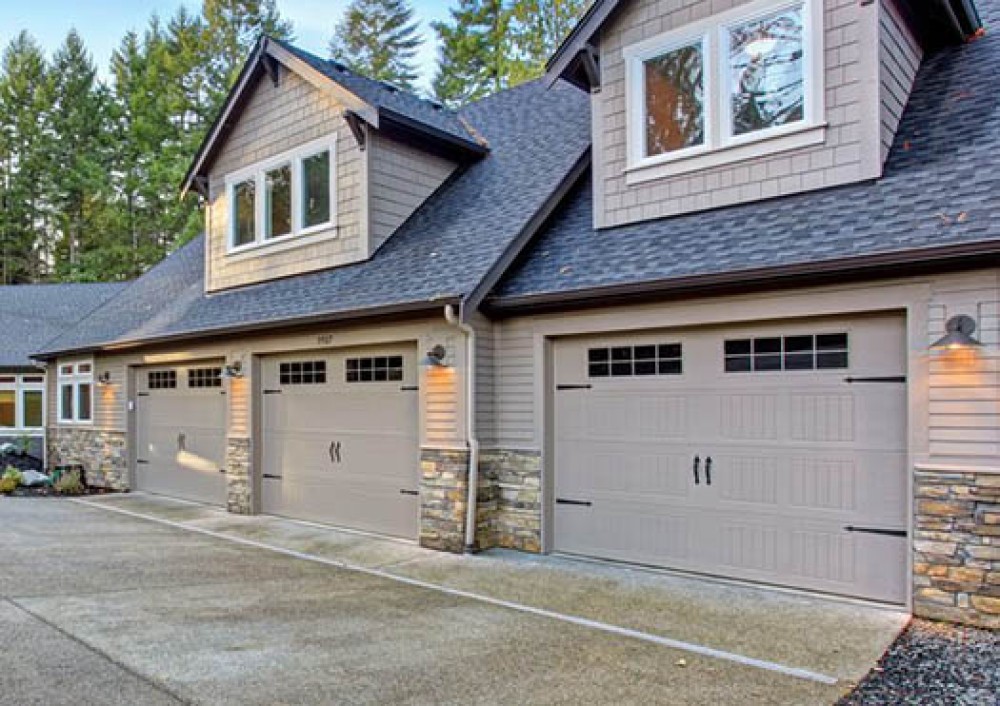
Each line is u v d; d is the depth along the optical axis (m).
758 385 6.20
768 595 5.91
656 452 6.79
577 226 7.95
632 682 4.20
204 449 11.12
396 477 8.40
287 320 8.77
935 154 6.06
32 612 5.40
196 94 30.20
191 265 14.41
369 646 4.79
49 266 32.00
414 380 8.24
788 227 6.12
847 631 5.01
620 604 5.73
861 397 5.69
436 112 10.91
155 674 4.24
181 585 6.34
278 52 10.35
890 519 5.54
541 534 7.41
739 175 6.80
